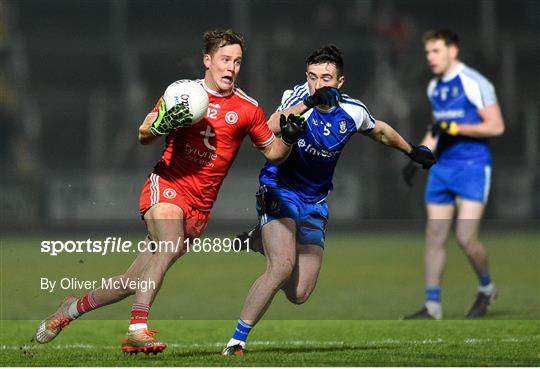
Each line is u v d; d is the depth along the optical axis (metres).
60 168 83.44
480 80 36.59
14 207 81.50
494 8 96.25
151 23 95.81
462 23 95.69
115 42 89.94
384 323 34.38
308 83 25.14
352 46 88.69
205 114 23.48
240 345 24.52
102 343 29.28
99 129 84.94
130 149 84.25
